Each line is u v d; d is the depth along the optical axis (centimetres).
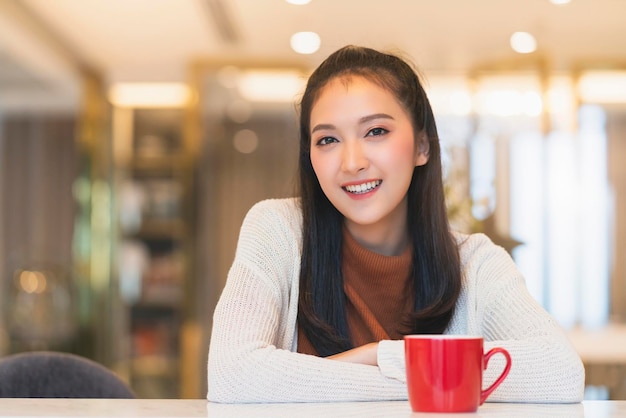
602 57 512
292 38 488
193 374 543
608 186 604
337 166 134
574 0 425
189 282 553
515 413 98
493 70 523
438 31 474
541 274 550
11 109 619
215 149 592
